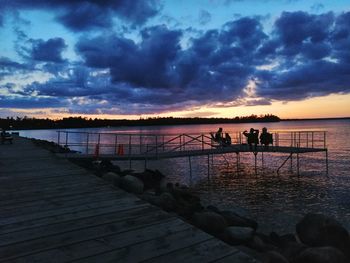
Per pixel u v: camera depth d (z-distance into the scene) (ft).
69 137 459.73
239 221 28.30
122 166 110.93
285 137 291.58
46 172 34.60
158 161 127.44
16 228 16.31
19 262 12.42
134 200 21.90
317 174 88.89
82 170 36.09
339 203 54.13
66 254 13.10
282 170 98.48
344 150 170.81
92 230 15.87
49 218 17.95
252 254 17.42
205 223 21.26
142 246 13.75
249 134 79.25
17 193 24.36
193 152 71.36
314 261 15.37
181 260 12.39
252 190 66.69
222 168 105.29
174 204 27.73
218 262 12.17
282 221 43.73
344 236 19.69
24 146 74.64
